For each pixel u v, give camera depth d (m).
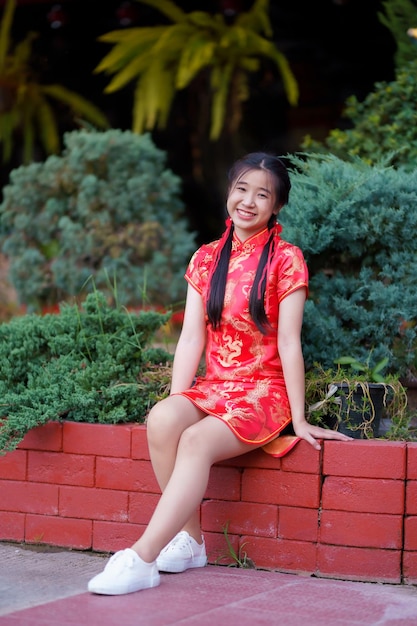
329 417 3.03
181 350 3.02
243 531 2.91
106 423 3.15
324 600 2.50
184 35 7.80
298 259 2.93
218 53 7.98
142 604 2.41
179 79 7.48
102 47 9.17
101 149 6.15
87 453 3.10
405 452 2.75
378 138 4.31
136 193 6.17
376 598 2.54
